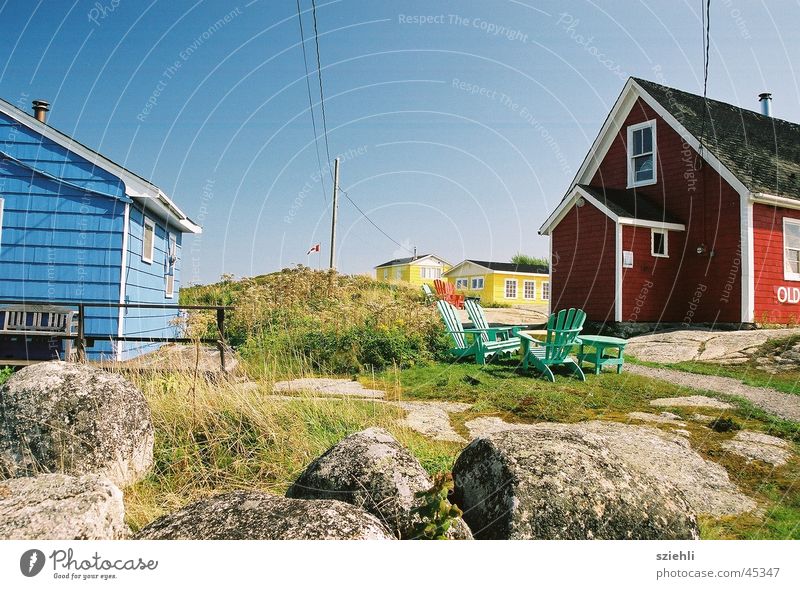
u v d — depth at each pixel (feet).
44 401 11.35
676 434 16.35
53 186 31.89
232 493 7.72
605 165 57.72
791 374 26.55
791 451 15.01
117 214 32.50
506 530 7.62
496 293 115.85
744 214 44.93
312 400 16.48
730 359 30.83
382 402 19.02
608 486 8.14
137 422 12.27
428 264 139.74
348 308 34.45
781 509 11.23
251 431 13.99
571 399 20.80
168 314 43.37
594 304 48.34
